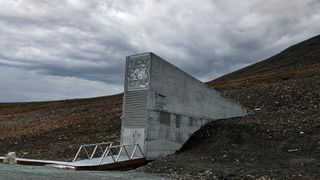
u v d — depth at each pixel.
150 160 27.67
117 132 44.38
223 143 29.70
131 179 19.86
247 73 160.25
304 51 173.62
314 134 29.08
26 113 84.81
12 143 45.09
